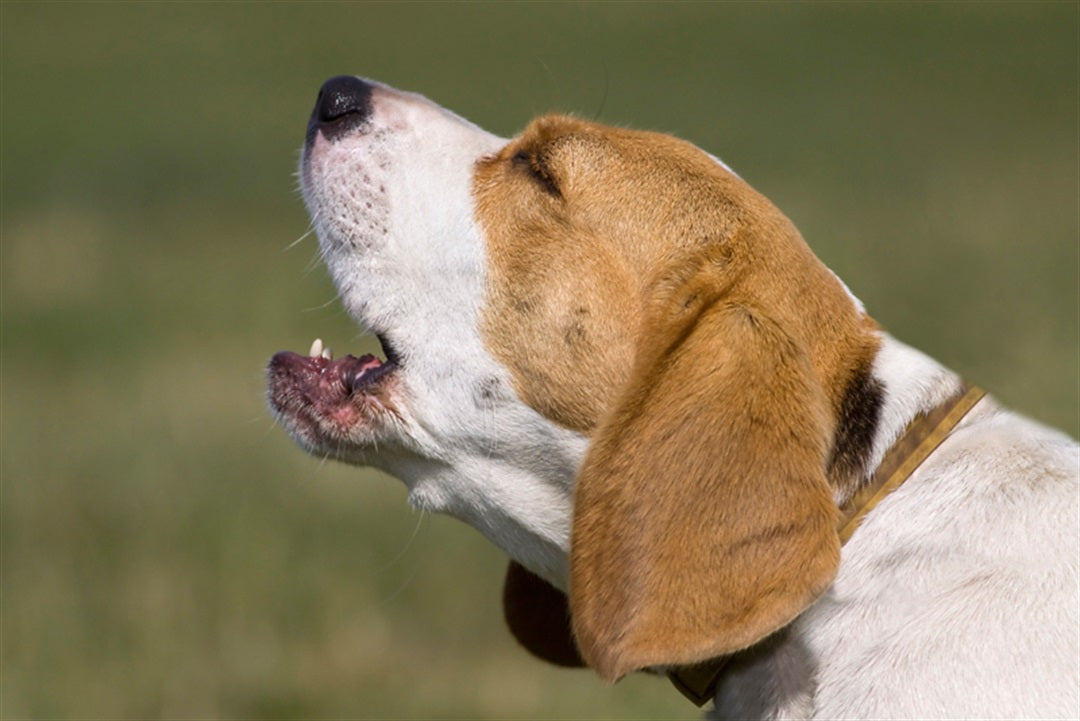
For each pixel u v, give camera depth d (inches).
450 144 286.8
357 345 694.5
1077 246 767.7
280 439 615.5
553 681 424.5
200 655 433.4
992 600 223.1
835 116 1406.3
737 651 225.9
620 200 265.4
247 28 2662.4
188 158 1374.3
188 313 806.5
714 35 2292.1
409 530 527.2
